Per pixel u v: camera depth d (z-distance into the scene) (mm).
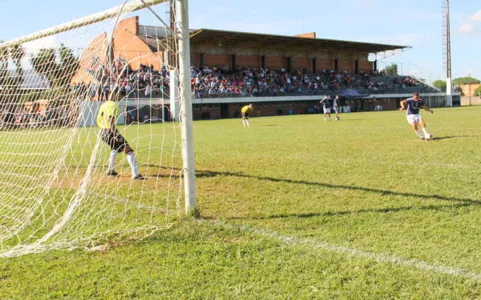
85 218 6117
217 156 12125
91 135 8969
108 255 4609
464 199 6344
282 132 20859
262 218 5777
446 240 4660
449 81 67938
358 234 4965
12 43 8656
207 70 52688
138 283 3859
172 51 6066
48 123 9289
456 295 3402
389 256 4246
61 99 8328
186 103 5836
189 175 5918
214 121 37812
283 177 8602
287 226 5375
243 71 56125
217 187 7910
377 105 63719
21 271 4258
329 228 5234
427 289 3521
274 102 54531
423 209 5902
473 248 4402
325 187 7531
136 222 5816
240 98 49844
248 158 11531
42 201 7379
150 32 6488
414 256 4227
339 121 29688
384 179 8039
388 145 13547
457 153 11164
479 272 3822
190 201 5953
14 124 10297
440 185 7340
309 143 14984
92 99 7406
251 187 7801
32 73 8742
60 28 7547
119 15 5969
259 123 30609
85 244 4988
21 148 14539
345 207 6172
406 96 64688
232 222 5617
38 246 4902
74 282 3943
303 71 63312
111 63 6961
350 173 8766
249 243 4762
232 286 3717
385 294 3459
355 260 4164
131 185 8344
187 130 5875
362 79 66625
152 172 9828
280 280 3799
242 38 52250
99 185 8422
